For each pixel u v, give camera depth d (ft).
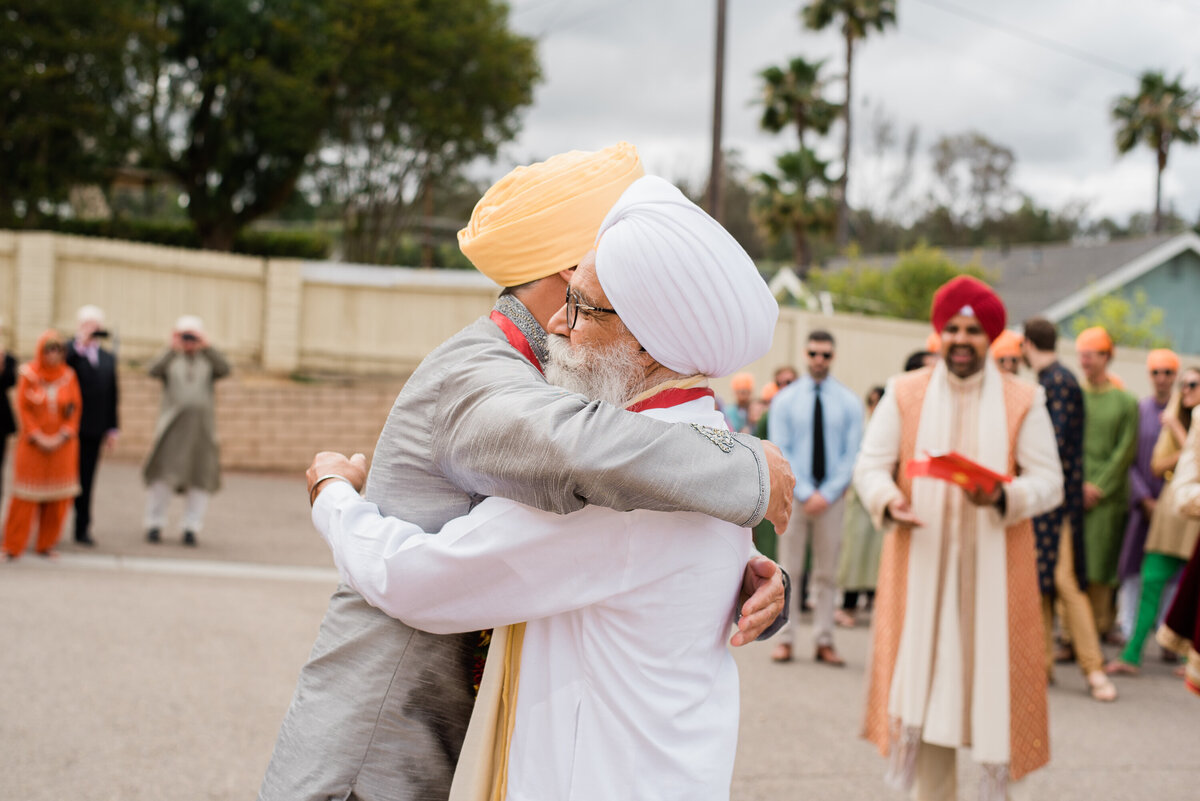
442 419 5.51
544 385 5.35
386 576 5.38
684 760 5.14
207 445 29.71
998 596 12.32
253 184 85.81
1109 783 15.08
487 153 83.46
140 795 12.42
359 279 47.80
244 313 47.06
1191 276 101.35
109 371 28.55
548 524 5.11
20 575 23.59
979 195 220.23
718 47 56.65
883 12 108.58
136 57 71.36
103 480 38.99
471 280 48.29
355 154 82.53
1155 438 25.04
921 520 12.61
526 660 5.34
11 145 70.44
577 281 5.47
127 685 16.33
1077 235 227.40
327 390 45.60
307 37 76.74
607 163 6.24
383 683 5.70
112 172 82.17
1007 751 12.09
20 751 13.46
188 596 22.90
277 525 34.01
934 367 13.44
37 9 66.28
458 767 5.45
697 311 5.20
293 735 5.79
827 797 13.88
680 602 5.18
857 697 19.20
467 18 79.36
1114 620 25.86
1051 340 21.44
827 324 49.42
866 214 198.70
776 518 5.31
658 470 4.85
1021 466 12.84
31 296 43.27
